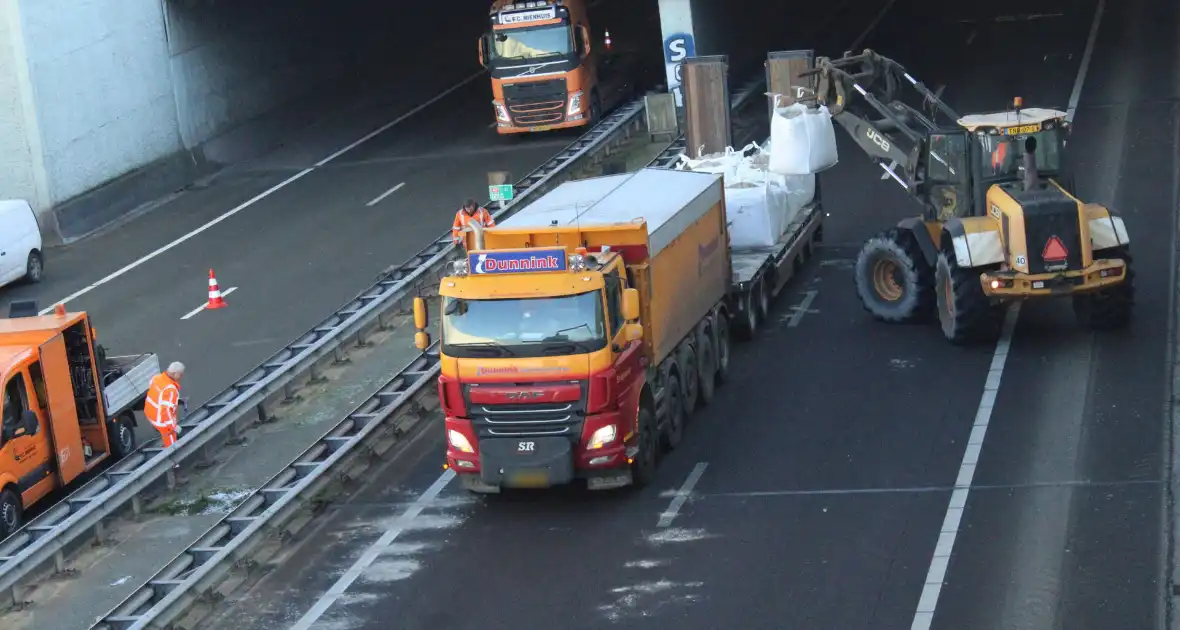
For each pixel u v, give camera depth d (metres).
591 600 25.08
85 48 58.66
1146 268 40.19
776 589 24.86
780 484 29.34
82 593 27.62
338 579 26.94
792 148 39.72
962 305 35.19
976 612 23.48
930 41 75.94
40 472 31.33
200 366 40.56
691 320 33.12
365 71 83.56
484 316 28.41
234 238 54.44
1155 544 25.30
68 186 57.53
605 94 68.12
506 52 64.19
